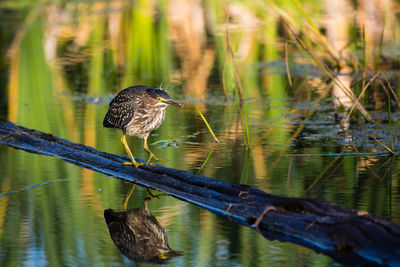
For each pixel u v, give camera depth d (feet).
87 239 25.09
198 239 24.58
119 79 62.69
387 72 57.47
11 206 28.91
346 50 65.77
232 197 27.96
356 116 45.37
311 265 21.75
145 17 92.48
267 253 22.99
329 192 28.99
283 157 35.91
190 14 94.48
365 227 22.25
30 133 41.37
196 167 34.30
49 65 70.23
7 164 36.60
